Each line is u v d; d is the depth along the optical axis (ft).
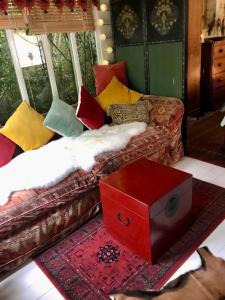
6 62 8.00
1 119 8.26
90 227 6.16
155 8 8.46
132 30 9.50
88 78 10.27
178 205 5.11
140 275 4.76
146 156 7.32
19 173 5.93
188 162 8.71
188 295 4.23
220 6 13.42
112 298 4.35
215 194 6.83
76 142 7.32
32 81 8.68
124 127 8.04
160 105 8.48
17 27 7.79
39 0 7.96
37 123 7.57
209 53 12.15
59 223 5.66
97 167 6.26
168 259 5.04
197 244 5.31
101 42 10.14
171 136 8.16
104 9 9.62
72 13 8.94
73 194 5.77
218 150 9.36
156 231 4.76
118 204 5.02
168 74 8.96
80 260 5.24
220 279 4.46
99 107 8.74
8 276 5.07
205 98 13.07
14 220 4.91
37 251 5.44
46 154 6.69
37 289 4.73
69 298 4.48
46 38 8.57
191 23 8.07
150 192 4.75
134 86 10.36
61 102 8.14
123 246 5.48
